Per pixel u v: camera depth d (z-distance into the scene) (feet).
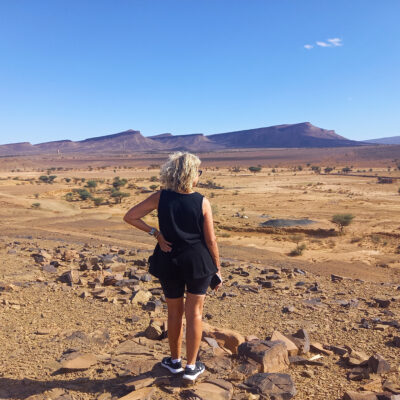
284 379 10.88
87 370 11.91
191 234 9.84
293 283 33.86
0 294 22.75
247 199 233.96
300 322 19.21
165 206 9.82
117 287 27.37
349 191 275.59
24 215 149.28
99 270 33.22
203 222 9.91
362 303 24.86
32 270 31.32
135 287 26.35
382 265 72.18
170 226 9.77
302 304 23.50
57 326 17.47
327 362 13.25
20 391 10.46
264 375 11.03
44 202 185.57
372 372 12.17
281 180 404.98
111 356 13.01
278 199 232.32
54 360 12.86
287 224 143.74
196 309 10.22
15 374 11.66
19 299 22.04
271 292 28.58
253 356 12.20
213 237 10.03
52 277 29.50
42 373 11.75
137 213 10.09
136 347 13.96
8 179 425.69
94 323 18.16
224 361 12.23
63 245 61.31
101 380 11.12
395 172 551.59
